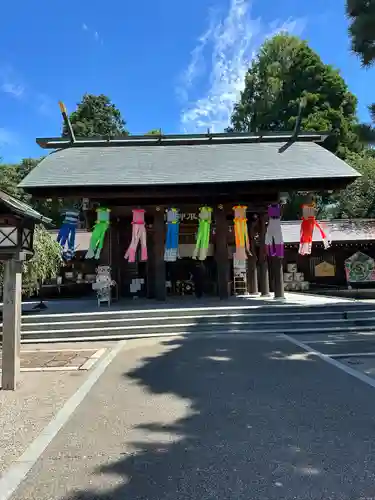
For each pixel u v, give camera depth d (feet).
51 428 14.83
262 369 22.47
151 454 12.55
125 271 53.83
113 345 30.99
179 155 46.34
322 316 36.47
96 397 18.40
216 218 46.06
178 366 23.73
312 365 23.11
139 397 18.25
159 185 39.40
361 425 14.48
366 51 39.34
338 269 75.97
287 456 12.21
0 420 15.75
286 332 33.78
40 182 39.32
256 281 56.44
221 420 15.23
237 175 40.29
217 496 10.11
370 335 32.48
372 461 11.81
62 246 45.57
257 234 55.67
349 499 9.90
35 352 28.91
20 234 20.42
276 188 40.75
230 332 34.14
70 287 77.30
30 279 43.16
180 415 15.87
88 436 14.07
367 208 91.61
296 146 47.78
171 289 57.88
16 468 11.82
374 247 75.05
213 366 23.44
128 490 10.48
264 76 124.77
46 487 10.75
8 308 20.40
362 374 21.09
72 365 24.62
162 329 34.47
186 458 12.23
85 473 11.45
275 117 118.42
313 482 10.71
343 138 101.76
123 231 53.57
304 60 114.01
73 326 34.76
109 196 40.86
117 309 39.73
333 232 75.05
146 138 50.16
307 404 16.72
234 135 50.01
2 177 62.59
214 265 57.77
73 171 41.96
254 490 10.37
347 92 111.24
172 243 43.37
